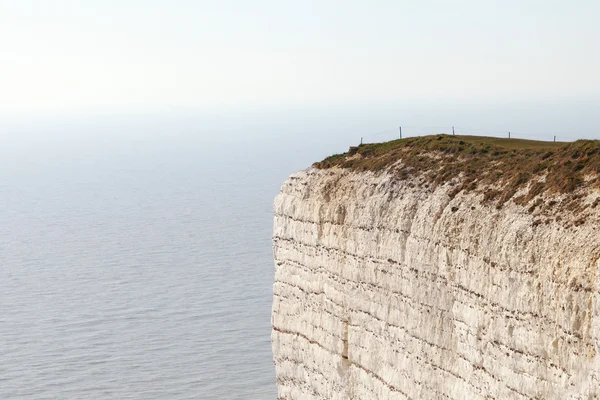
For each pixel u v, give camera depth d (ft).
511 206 128.57
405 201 152.05
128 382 343.46
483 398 127.13
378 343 156.35
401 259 150.20
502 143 166.61
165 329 406.00
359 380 161.79
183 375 345.72
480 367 128.47
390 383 151.94
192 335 393.09
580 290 107.86
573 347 108.58
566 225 115.44
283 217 186.09
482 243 129.29
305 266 179.32
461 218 136.46
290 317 184.24
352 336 164.04
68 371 359.87
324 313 172.86
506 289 122.11
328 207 172.76
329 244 171.22
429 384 141.79
